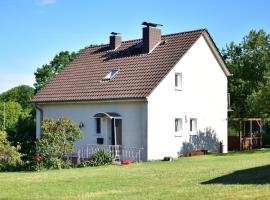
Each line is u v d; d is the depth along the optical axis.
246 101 40.12
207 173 20.73
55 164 27.06
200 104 34.50
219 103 36.03
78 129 28.14
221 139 36.12
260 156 29.45
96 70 36.66
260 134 41.50
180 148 32.81
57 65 62.88
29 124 39.53
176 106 32.59
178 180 18.92
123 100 31.41
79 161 30.42
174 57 32.69
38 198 15.85
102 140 33.19
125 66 34.69
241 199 13.73
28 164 28.17
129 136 31.80
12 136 38.19
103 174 22.19
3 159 28.81
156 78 31.45
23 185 19.14
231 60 45.84
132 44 37.44
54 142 27.31
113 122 32.66
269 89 35.69
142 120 31.05
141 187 17.53
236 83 44.41
